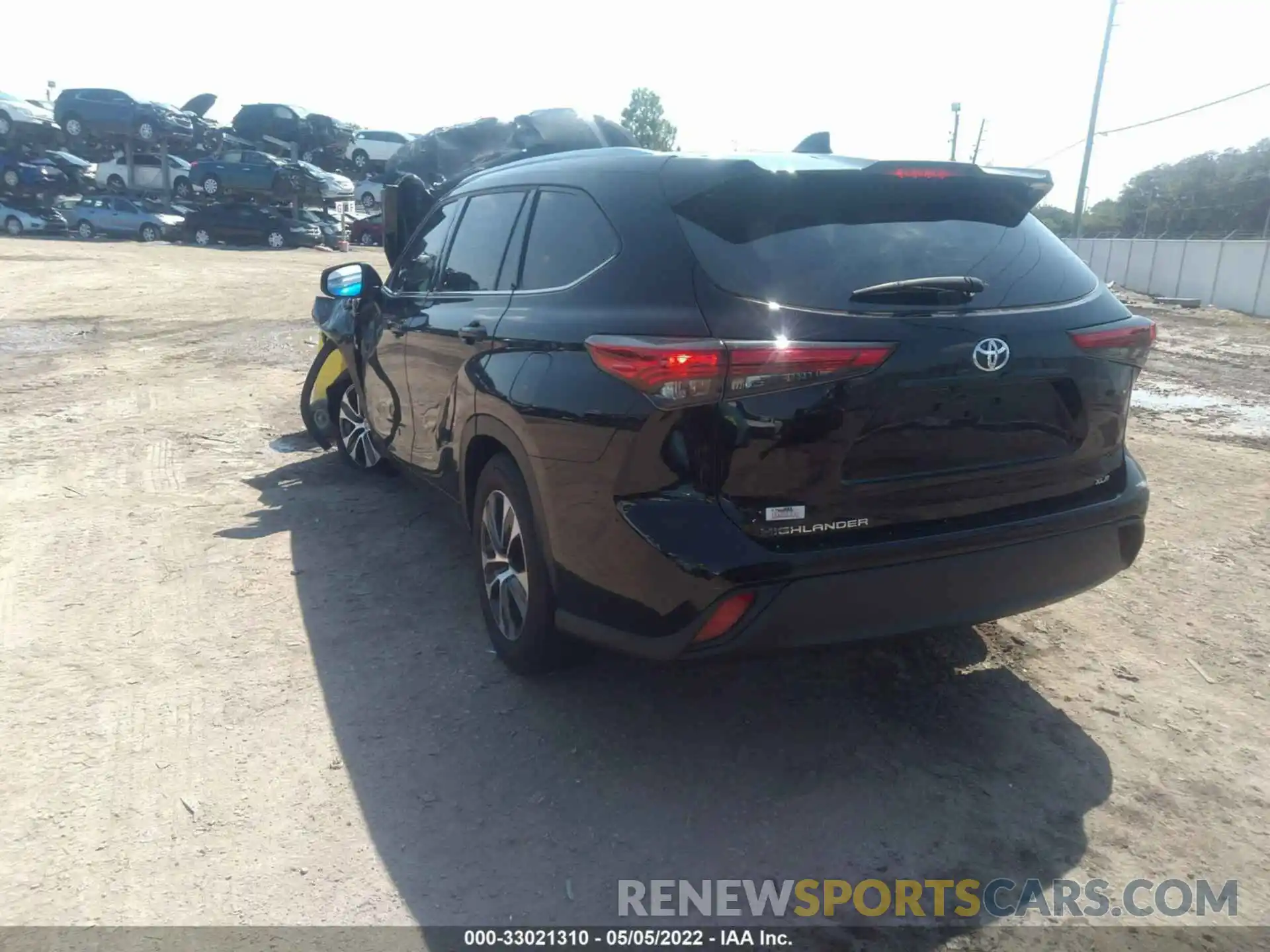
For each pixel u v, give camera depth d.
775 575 2.81
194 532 5.42
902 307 2.89
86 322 14.23
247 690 3.74
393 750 3.35
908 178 3.15
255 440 7.46
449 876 2.76
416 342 4.54
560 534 3.22
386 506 5.85
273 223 34.50
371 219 39.16
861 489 2.89
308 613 4.41
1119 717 3.57
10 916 2.59
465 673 3.87
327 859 2.82
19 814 3.00
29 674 3.83
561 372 3.17
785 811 3.03
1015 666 3.94
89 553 5.09
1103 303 3.29
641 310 2.98
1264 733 3.47
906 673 3.87
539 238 3.73
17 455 6.95
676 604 2.87
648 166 3.30
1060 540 3.19
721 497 2.82
